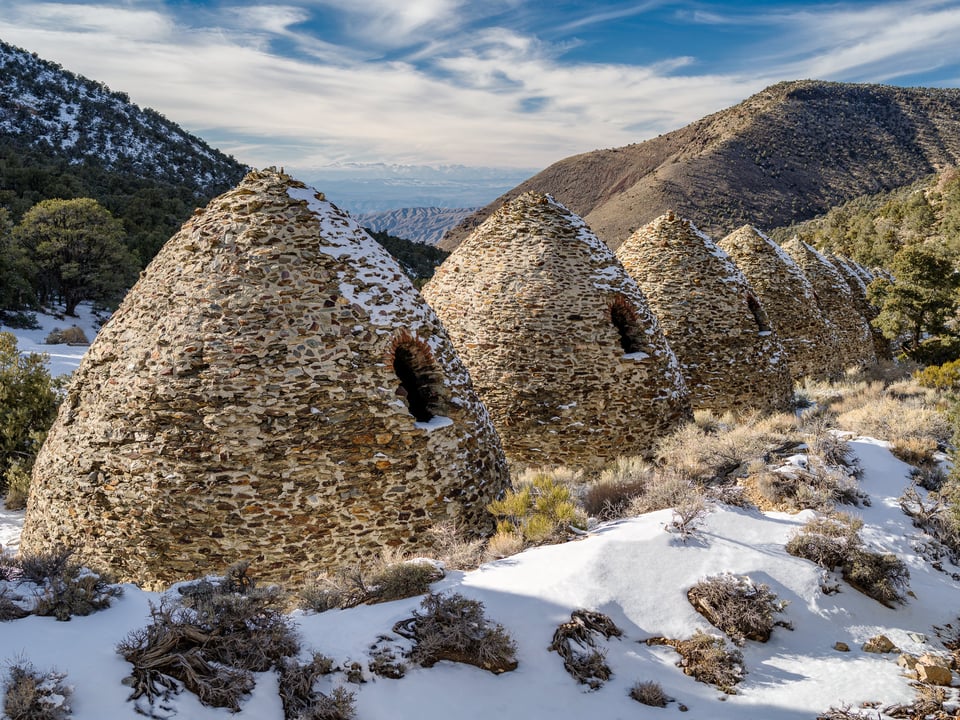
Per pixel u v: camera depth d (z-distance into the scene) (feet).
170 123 600.80
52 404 58.95
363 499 31.01
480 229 58.65
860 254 277.64
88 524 31.22
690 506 32.17
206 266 32.40
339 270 33.40
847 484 38.09
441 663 22.02
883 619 27.73
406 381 36.47
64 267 164.04
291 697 19.06
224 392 30.22
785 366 72.54
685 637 24.89
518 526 33.50
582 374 51.31
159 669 18.15
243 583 23.65
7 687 15.88
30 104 483.51
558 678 22.11
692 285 68.39
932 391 71.36
